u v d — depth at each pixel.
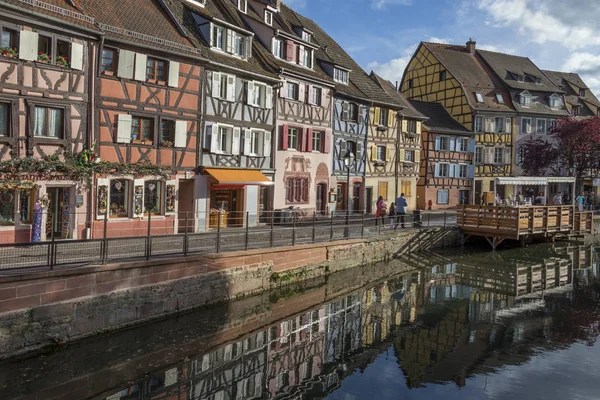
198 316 11.62
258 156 20.80
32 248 9.27
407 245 21.05
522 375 9.23
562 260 20.95
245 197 20.19
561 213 24.11
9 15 12.44
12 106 12.73
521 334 11.58
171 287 11.21
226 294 12.71
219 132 18.77
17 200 13.15
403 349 10.53
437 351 10.42
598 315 13.16
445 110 38.50
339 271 17.09
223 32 19.20
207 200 18.47
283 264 14.64
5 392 7.66
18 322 8.61
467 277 17.59
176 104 16.97
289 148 22.92
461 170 36.44
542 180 27.09
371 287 15.80
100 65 14.66
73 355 9.05
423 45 40.81
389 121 30.25
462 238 23.83
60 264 9.51
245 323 11.67
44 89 13.36
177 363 9.20
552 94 40.50
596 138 32.88
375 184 29.41
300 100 23.25
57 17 13.42
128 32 15.38
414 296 14.90
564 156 35.34
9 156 12.77
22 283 8.66
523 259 21.00
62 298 9.24
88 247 10.27
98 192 14.68
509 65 42.06
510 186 38.19
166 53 16.34
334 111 25.88
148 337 10.23
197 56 17.28
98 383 8.19
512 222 22.11
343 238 17.81
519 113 38.34
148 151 16.19
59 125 13.86
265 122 21.22
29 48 12.94
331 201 25.83
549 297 15.10
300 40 23.59
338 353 10.20
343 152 26.56
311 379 8.90
